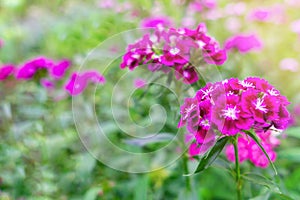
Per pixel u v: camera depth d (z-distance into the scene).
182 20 0.83
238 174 0.52
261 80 0.49
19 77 0.69
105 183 0.70
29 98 0.72
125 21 0.84
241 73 0.71
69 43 0.96
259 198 0.53
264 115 0.47
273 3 1.07
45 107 0.72
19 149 0.72
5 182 0.72
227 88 0.49
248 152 0.55
